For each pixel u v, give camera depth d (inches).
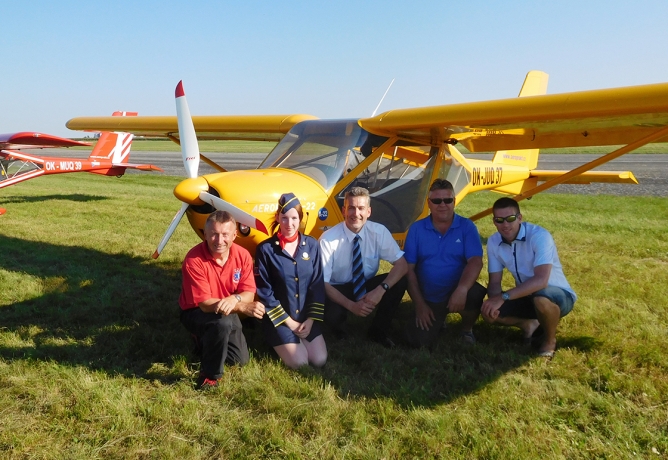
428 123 152.9
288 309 114.1
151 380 106.3
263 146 1932.8
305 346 116.0
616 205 396.2
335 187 151.6
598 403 95.5
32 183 569.6
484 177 249.4
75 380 102.7
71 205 380.2
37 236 261.7
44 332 132.2
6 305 153.9
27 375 104.6
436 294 131.3
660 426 88.6
